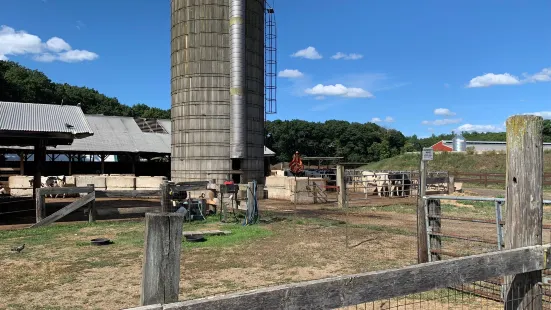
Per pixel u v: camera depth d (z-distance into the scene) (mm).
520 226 4363
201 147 26781
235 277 7699
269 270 8188
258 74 27984
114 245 10609
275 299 2631
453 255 6988
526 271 3928
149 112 97188
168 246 2811
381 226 13734
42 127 15234
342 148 102750
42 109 16969
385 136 103562
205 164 26719
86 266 8492
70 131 15578
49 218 13664
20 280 7504
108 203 22047
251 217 14289
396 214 17375
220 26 26750
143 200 24031
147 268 2764
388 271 3137
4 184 26469
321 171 37375
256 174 27750
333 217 16047
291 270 8180
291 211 18172
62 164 40781
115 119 43062
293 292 2695
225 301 2461
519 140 4414
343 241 11078
